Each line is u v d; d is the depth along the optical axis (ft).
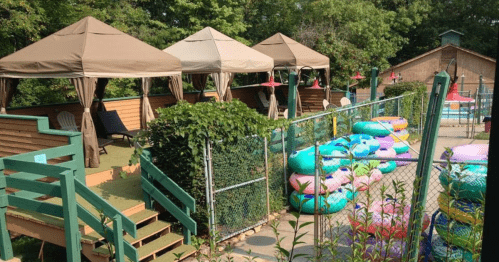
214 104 24.99
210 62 42.04
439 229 18.26
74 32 32.01
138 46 33.30
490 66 114.11
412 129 58.18
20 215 21.54
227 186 24.26
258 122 25.80
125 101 44.24
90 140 27.99
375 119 42.57
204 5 97.91
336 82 93.40
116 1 86.07
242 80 111.55
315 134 34.63
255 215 26.11
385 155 36.65
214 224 23.02
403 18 132.57
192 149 22.49
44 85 69.87
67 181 18.80
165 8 101.86
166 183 23.25
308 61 56.70
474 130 61.36
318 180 18.95
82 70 27.86
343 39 98.48
